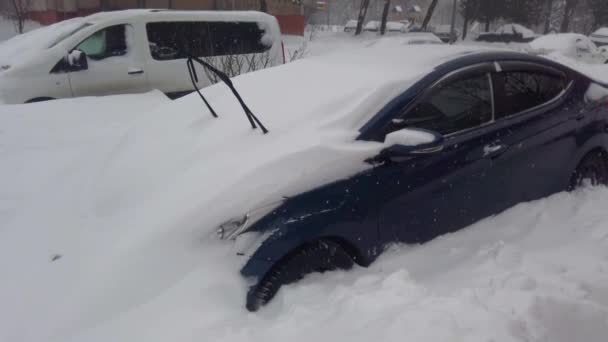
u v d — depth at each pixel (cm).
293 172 267
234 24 892
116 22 812
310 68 375
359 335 226
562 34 2405
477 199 338
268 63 914
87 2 2452
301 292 259
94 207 308
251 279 250
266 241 253
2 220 367
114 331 229
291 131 294
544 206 369
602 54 2372
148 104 713
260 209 256
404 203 301
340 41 3188
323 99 313
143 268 246
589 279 284
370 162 287
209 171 280
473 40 4175
